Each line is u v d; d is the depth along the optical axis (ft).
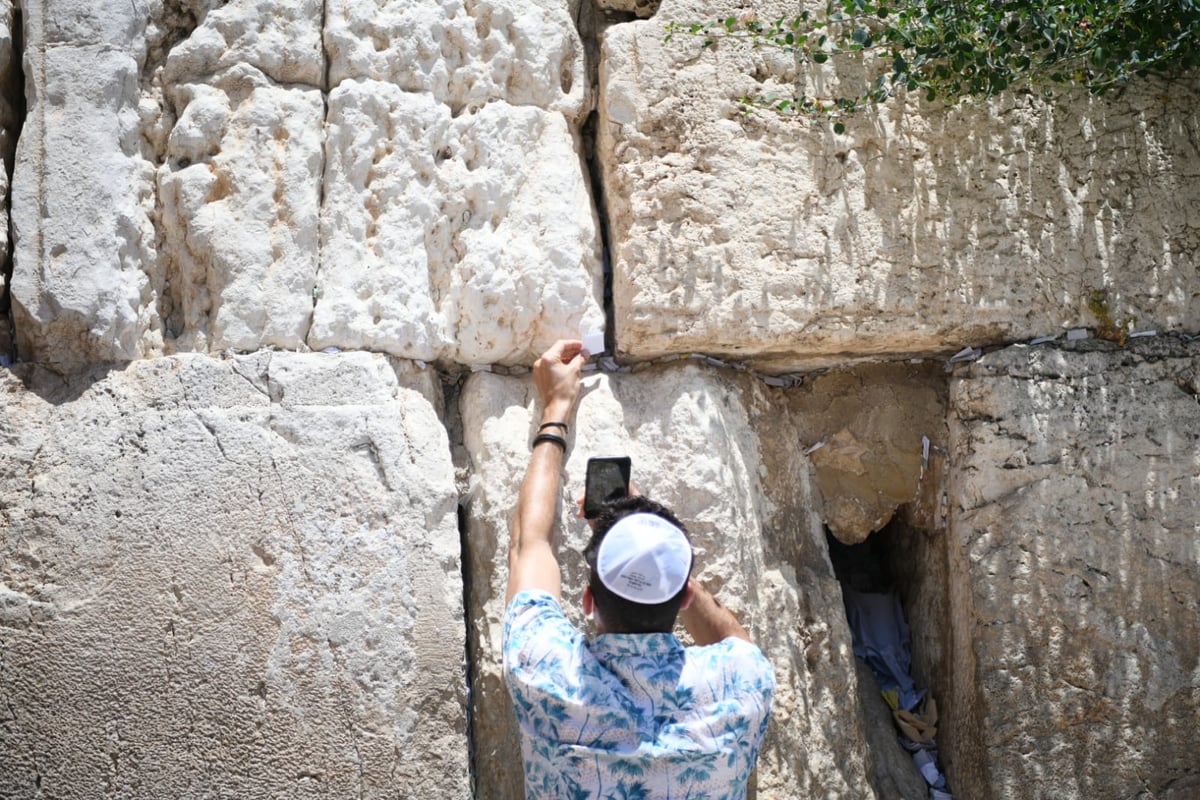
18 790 8.91
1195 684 10.57
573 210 10.51
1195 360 10.90
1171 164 11.05
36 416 9.48
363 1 10.21
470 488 10.17
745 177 10.45
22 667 8.98
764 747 9.98
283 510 9.34
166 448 9.36
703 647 7.73
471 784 9.62
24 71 9.86
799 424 11.37
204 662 9.08
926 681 11.68
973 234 10.68
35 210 9.61
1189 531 10.69
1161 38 10.52
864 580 12.76
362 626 9.27
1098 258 10.87
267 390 9.60
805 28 10.69
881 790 10.85
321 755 9.09
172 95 10.07
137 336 9.78
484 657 9.81
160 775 8.96
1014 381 10.73
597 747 7.18
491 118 10.39
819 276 10.43
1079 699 10.54
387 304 9.93
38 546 9.16
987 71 10.33
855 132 10.64
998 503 10.69
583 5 11.13
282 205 9.92
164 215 9.93
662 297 10.27
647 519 7.57
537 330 10.34
